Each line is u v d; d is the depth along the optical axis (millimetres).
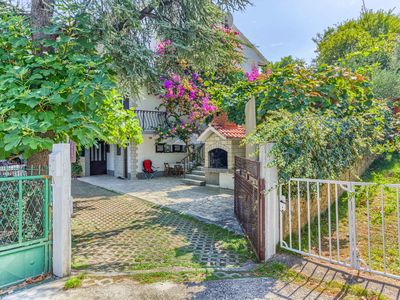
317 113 5441
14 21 4945
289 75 5934
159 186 12562
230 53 7781
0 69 4723
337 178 5492
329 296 2900
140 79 5996
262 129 4691
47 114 4383
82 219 7066
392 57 11992
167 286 3305
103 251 4789
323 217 5523
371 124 6246
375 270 3221
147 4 5820
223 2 6223
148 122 15695
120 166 16938
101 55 5527
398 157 8281
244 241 5125
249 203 4926
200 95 13523
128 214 7555
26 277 3512
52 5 4957
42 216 3686
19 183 3471
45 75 4602
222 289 3191
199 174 14031
